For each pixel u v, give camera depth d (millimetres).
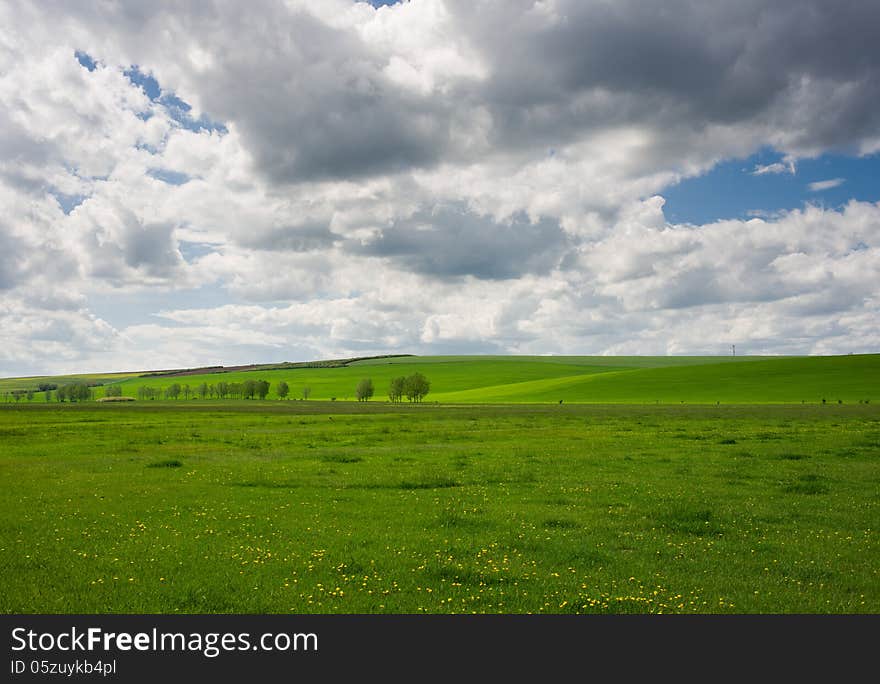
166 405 152500
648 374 189125
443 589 12742
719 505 21656
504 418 80562
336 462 34938
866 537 17109
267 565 14281
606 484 26453
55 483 27188
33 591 12461
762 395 139625
